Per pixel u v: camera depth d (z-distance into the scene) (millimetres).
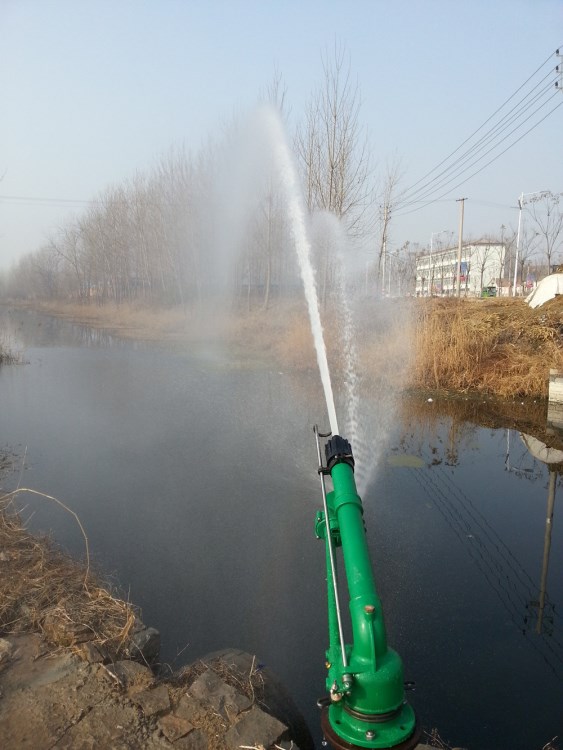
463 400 11688
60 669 2953
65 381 14617
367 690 1898
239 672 3135
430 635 4035
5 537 4465
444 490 6859
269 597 4371
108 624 3395
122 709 2652
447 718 3289
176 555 5051
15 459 7914
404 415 10586
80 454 8156
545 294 16188
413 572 4898
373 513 6160
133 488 6762
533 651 3873
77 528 5578
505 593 4586
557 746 3070
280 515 5988
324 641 3859
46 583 3756
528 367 12164
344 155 18812
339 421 10172
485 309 16516
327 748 3018
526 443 8859
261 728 2539
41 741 2438
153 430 9602
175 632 3941
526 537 5590
